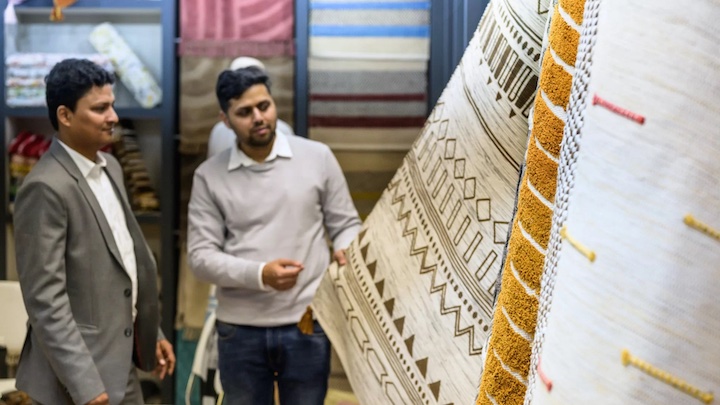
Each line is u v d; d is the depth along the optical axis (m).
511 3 0.70
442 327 0.83
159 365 2.46
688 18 0.33
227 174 2.62
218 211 2.63
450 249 0.82
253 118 2.52
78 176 2.09
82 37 4.11
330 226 2.71
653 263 0.33
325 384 2.61
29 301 2.00
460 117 0.78
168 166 3.93
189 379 3.53
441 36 3.87
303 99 3.91
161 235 3.92
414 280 0.87
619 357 0.34
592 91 0.36
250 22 3.89
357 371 0.97
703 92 0.33
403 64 3.91
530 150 0.47
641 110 0.34
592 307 0.35
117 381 2.11
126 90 3.96
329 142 3.92
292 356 2.55
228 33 3.89
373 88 3.92
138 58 4.01
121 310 2.15
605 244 0.34
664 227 0.33
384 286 0.91
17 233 2.03
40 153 4.01
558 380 0.36
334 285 1.01
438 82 3.88
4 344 2.78
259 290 2.54
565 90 0.44
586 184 0.36
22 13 4.12
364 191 3.94
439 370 0.84
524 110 0.70
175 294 3.98
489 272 0.77
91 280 2.09
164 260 3.92
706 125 0.33
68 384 1.99
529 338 0.45
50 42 4.10
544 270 0.41
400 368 0.89
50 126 4.27
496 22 0.72
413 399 0.87
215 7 3.89
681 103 0.33
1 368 3.41
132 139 4.06
